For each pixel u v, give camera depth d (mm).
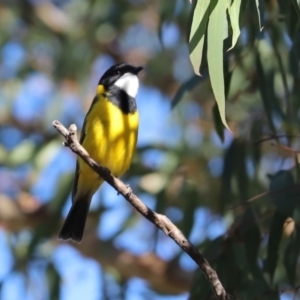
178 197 12117
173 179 12414
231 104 11859
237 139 9719
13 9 16375
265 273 8516
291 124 9297
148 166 12461
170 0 10273
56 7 16609
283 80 8969
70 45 15297
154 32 16375
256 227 8516
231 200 9461
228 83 9008
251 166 9930
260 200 8562
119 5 15000
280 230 8227
